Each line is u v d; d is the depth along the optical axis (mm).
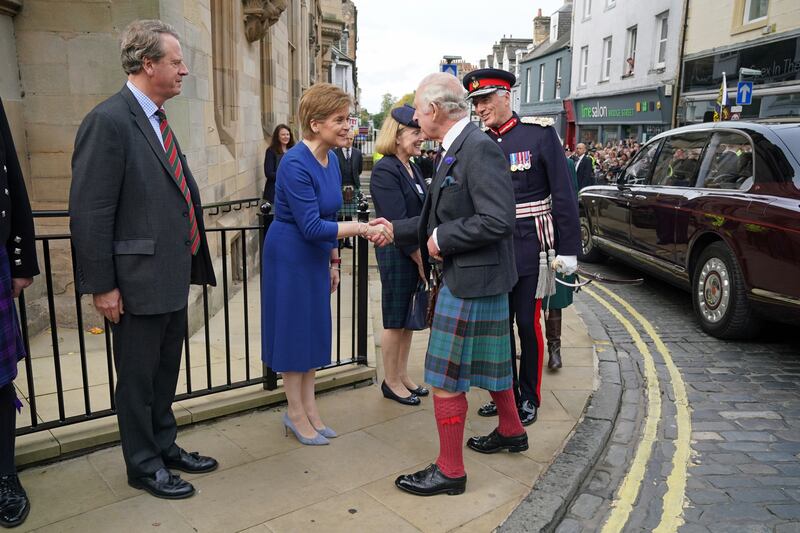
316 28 22000
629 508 2832
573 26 27453
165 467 2801
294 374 3176
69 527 2461
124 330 2564
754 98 14664
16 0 4156
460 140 2660
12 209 2471
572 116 27938
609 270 8336
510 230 2551
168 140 2604
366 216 3889
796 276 4340
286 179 2941
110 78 4398
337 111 2922
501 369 2828
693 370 4617
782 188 4727
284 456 3107
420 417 3605
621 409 3908
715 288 5316
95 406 3305
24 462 2830
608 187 7910
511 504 2746
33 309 4391
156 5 4363
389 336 3719
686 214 5719
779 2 13891
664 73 19500
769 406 3990
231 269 6727
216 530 2484
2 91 4137
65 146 4445
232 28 7105
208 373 3465
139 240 2482
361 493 2793
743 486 3035
